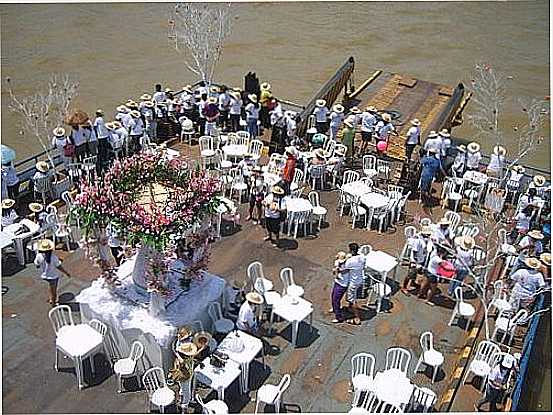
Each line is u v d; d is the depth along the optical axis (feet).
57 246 53.52
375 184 63.00
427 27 108.88
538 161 73.82
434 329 47.62
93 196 40.32
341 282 45.91
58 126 71.77
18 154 72.08
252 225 57.21
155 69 92.58
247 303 43.04
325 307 49.06
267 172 59.62
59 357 44.16
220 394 39.50
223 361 40.73
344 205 59.67
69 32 102.83
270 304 45.62
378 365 44.34
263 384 42.68
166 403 39.17
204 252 43.73
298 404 41.57
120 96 85.10
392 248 55.36
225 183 60.29
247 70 92.79
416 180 62.85
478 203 61.77
